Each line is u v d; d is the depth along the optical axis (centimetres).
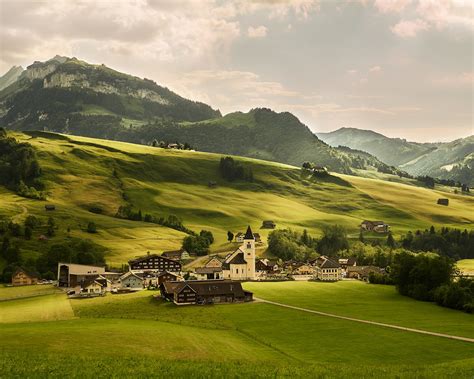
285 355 10206
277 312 14875
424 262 18400
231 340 11269
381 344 11169
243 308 15588
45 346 9769
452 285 16675
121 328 11706
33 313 14988
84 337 10562
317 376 7862
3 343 9962
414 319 13988
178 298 16388
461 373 7962
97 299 17550
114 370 7925
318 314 14575
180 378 7569
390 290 19675
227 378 7644
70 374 7650
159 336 10969
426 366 8769
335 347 10906
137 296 18000
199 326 12875
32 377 7462
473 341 11462
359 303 16675
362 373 8169
